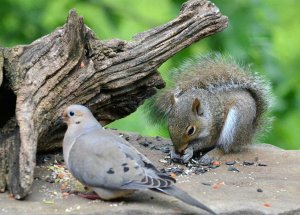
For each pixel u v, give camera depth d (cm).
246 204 922
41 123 1011
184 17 1142
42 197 938
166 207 902
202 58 1330
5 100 1040
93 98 1100
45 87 1027
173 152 1183
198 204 847
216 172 1105
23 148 933
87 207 897
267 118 1320
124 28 2089
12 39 1739
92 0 1848
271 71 1659
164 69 1666
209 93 1245
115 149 903
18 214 873
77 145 925
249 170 1122
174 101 1215
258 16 1683
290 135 1734
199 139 1215
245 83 1273
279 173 1105
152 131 1636
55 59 1044
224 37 1608
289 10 2286
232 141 1215
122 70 1106
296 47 2233
